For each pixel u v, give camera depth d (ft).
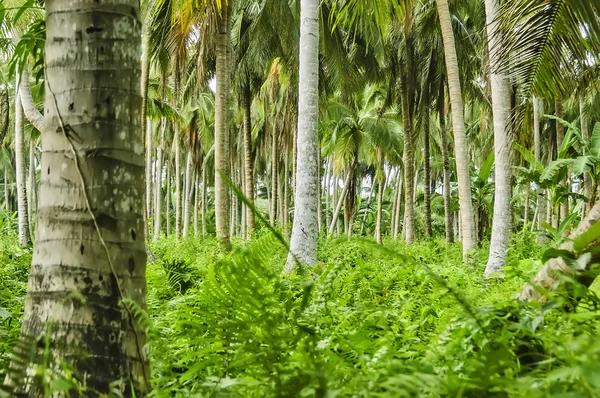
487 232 78.38
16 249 34.01
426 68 65.41
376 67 69.87
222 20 44.27
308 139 28.96
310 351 6.69
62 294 6.90
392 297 16.16
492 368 5.12
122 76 7.36
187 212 106.93
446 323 9.03
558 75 20.47
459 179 35.40
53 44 7.33
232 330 7.20
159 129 105.29
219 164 43.42
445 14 36.58
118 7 7.41
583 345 5.04
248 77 65.82
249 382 6.20
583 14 16.83
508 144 29.63
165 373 8.34
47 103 7.32
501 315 7.68
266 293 7.84
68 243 6.99
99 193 7.07
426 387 5.15
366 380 5.78
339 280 16.80
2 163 145.79
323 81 68.74
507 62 20.31
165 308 14.10
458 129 35.81
